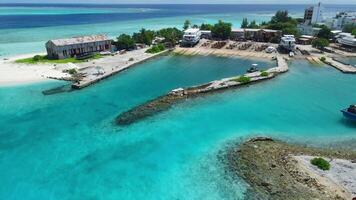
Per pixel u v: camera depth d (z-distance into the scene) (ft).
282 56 342.64
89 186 116.47
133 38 403.75
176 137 154.10
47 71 262.47
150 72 282.36
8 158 134.72
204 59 342.85
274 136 153.17
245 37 427.74
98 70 260.42
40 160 133.59
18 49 369.71
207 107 193.36
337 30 504.84
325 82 250.16
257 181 115.14
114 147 144.87
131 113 183.73
